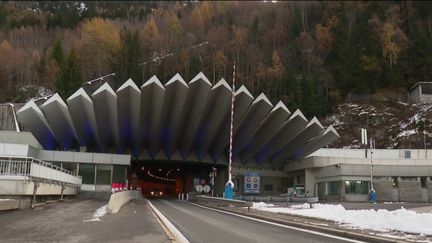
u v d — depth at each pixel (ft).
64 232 41.81
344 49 409.28
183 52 410.93
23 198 74.18
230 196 116.78
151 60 413.80
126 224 51.42
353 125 330.13
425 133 289.94
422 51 384.27
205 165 236.02
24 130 199.31
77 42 436.76
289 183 226.99
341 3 480.64
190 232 45.29
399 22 427.74
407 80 382.42
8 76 377.71
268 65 433.89
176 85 166.20
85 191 135.23
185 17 538.06
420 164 184.44
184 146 211.61
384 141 305.32
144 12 565.12
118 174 171.94
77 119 176.86
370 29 416.46
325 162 193.36
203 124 192.54
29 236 38.45
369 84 374.84
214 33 469.98
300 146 209.87
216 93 173.17
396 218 50.14
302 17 497.05
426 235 40.75
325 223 55.31
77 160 167.53
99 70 393.50
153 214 71.92
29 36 471.21
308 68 423.64
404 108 328.08
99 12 563.89
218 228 50.62
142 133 195.93
